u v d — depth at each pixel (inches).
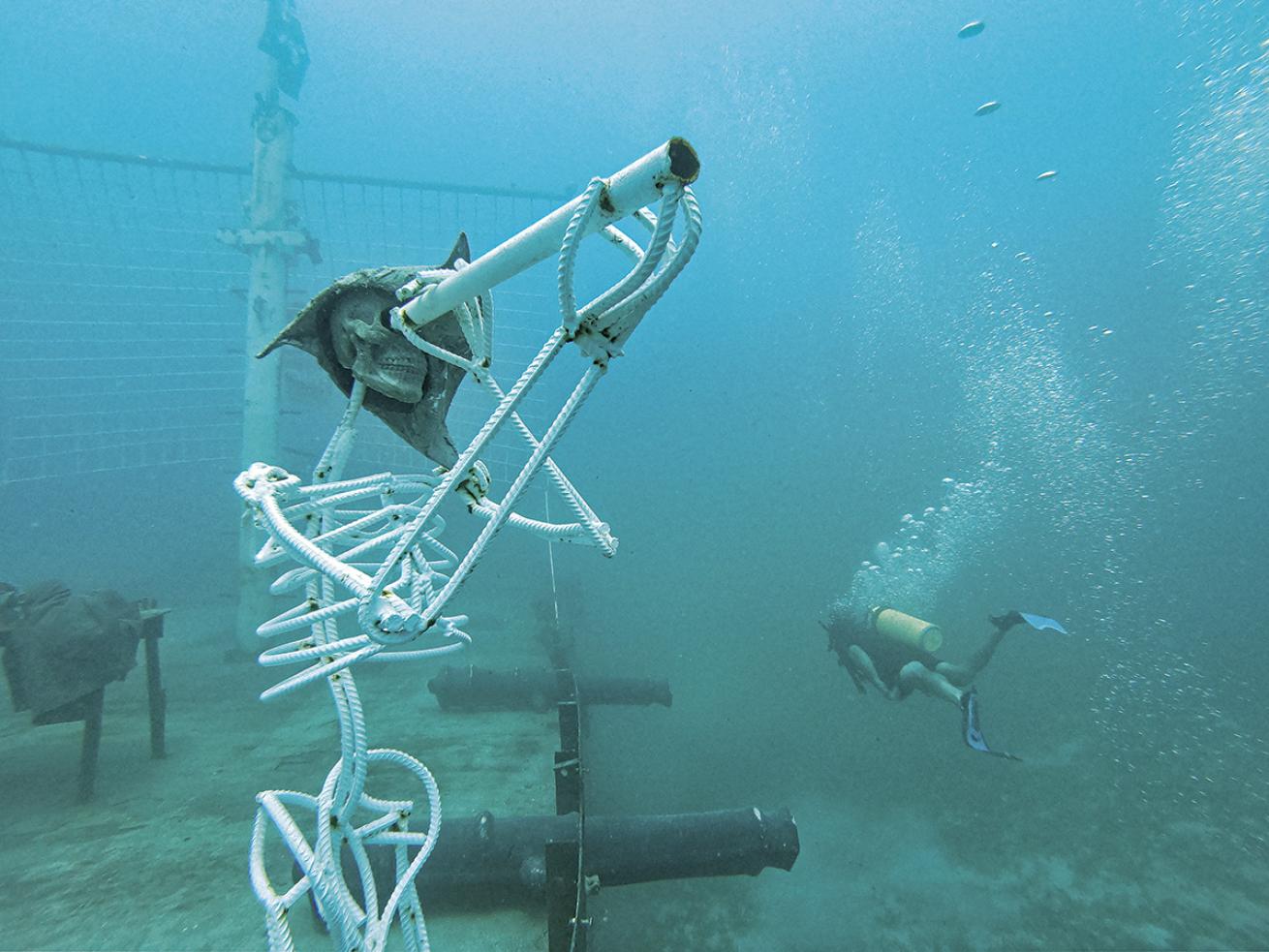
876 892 220.8
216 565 689.6
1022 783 289.1
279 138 427.5
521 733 255.4
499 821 158.4
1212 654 450.6
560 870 122.1
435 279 45.9
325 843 53.2
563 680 229.9
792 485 954.1
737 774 302.2
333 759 234.4
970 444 954.7
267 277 414.3
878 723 354.9
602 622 542.9
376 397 58.1
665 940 199.3
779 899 217.9
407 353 54.9
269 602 392.5
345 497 55.0
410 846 148.9
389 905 58.0
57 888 159.6
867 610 296.4
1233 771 287.7
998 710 366.3
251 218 422.9
